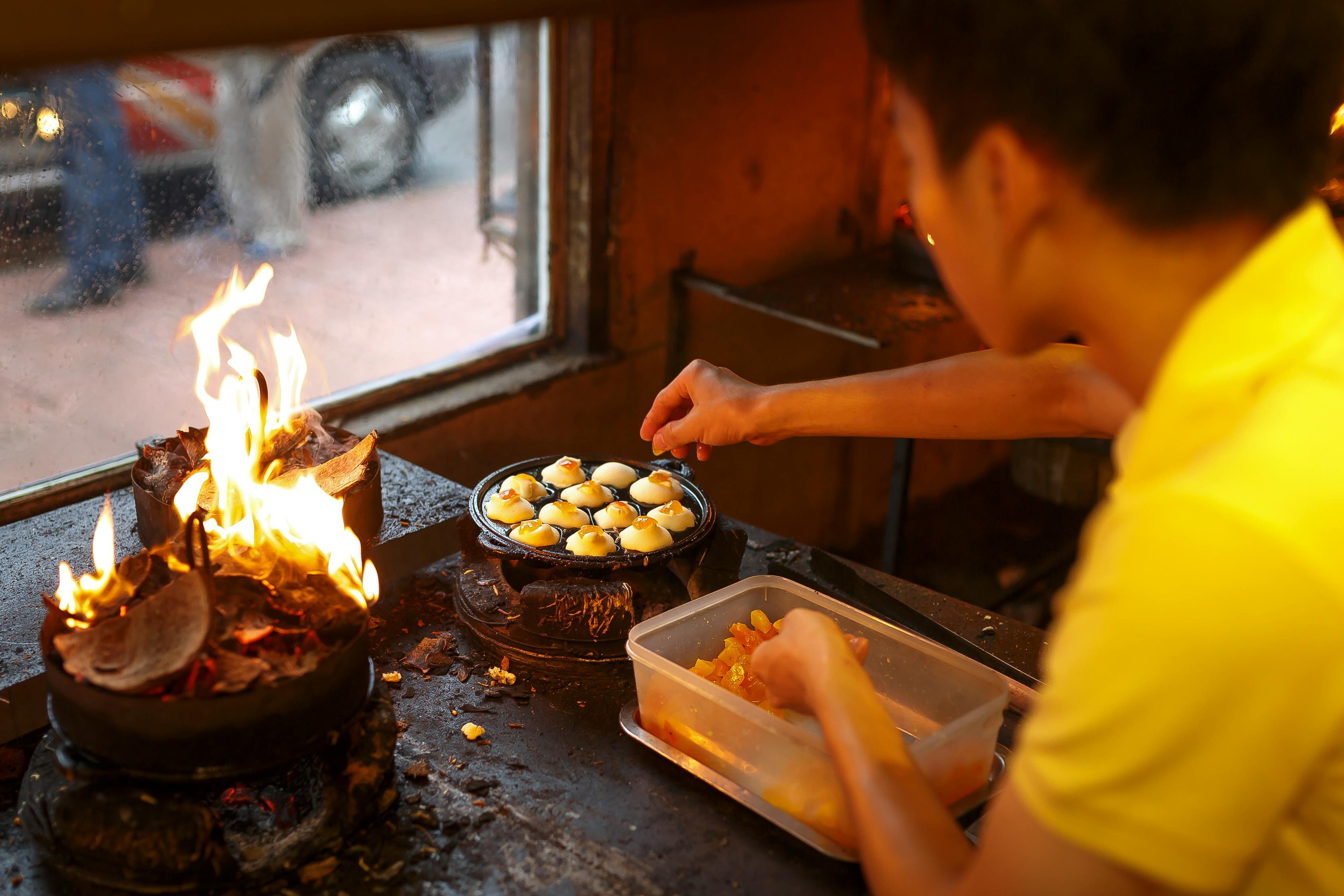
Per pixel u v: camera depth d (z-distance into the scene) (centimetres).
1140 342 59
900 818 72
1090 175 53
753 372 294
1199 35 49
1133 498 56
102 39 43
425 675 132
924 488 370
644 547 137
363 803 104
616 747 120
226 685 90
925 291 265
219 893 95
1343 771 54
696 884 101
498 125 267
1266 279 54
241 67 235
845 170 300
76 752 93
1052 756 55
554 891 100
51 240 191
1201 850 52
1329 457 51
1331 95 53
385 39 278
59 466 188
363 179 292
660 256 257
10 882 100
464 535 146
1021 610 318
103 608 100
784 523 322
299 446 143
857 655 108
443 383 232
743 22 253
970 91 54
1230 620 50
